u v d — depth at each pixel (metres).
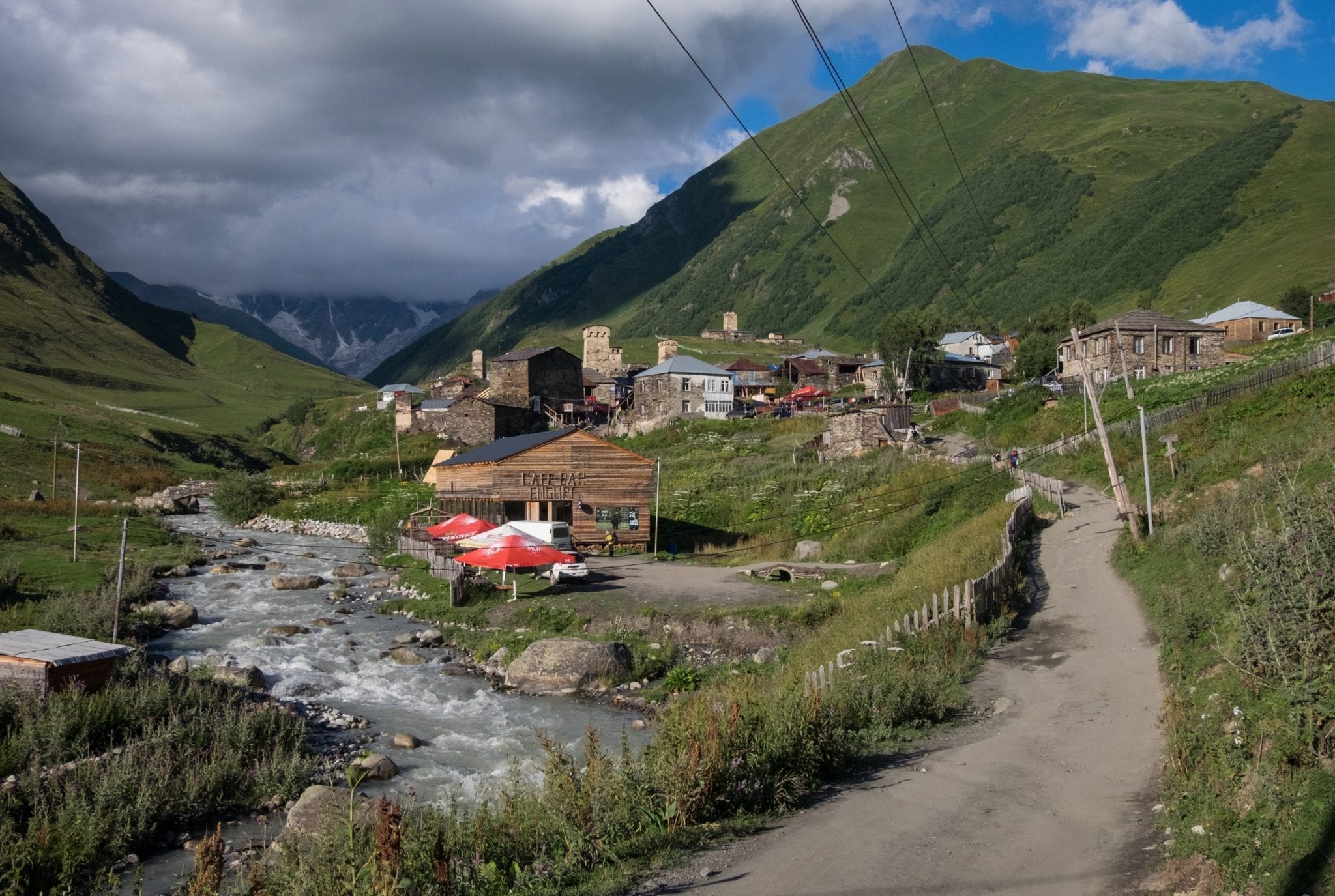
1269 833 8.95
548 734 21.56
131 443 103.69
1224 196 176.62
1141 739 14.67
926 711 17.14
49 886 13.15
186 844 15.38
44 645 20.56
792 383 126.12
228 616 35.16
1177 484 34.84
